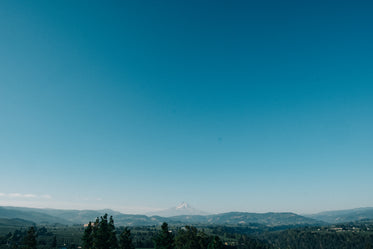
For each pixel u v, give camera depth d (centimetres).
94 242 10431
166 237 12106
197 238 15138
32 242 9706
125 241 11306
